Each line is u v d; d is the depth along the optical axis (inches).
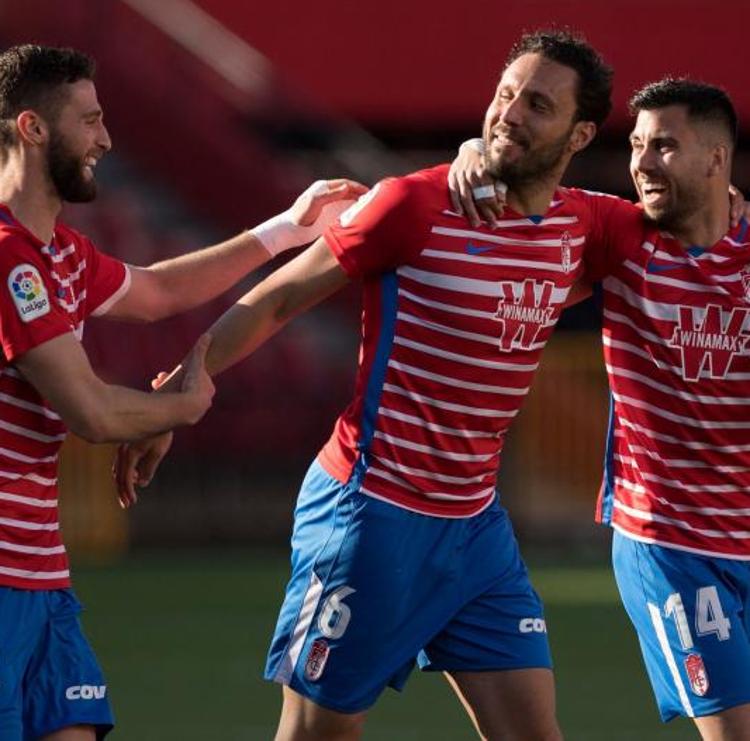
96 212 2583.7
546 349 2321.6
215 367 821.2
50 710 751.7
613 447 885.8
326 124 2785.4
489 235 807.1
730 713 853.8
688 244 856.3
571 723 1225.4
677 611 859.4
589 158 2866.6
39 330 731.4
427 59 2898.6
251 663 1464.1
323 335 2490.2
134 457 836.0
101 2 2743.6
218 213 2669.8
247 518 2338.8
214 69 2785.4
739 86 2908.5
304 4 2896.2
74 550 2276.1
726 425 856.3
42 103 743.7
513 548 852.6
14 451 745.6
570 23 2910.9
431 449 817.5
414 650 832.9
